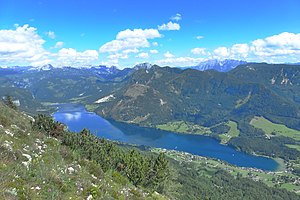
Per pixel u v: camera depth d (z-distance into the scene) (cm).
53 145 2941
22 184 1605
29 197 1497
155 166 4472
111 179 2795
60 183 1870
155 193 3441
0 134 2427
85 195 1894
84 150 3319
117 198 2170
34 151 2422
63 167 2275
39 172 1884
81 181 2102
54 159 2417
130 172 3672
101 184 2247
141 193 2808
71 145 3312
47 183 1784
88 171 2555
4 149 2041
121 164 3712
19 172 1748
